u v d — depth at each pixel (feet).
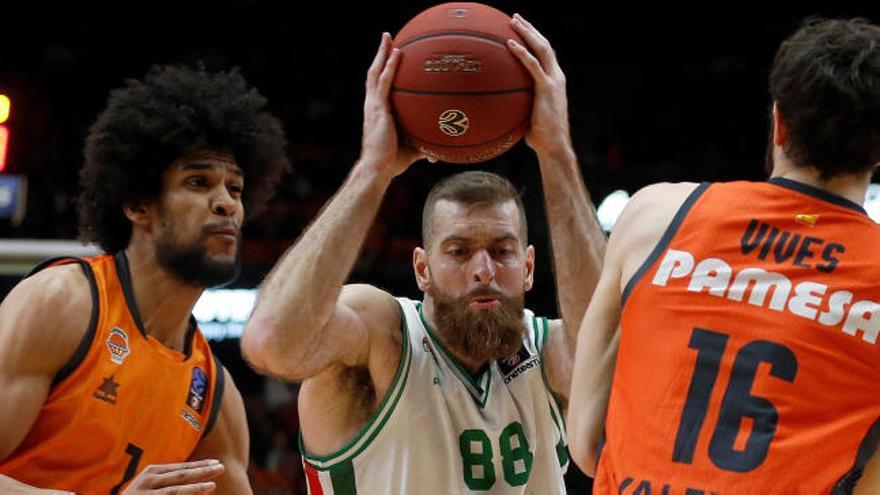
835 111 13.83
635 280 14.39
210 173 21.33
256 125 22.85
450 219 20.02
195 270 20.76
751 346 13.42
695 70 92.94
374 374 20.43
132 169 21.01
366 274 74.49
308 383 20.77
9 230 75.56
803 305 13.50
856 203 14.26
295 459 69.10
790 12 94.07
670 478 13.17
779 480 12.77
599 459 14.49
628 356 14.21
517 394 20.92
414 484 19.98
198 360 21.63
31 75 86.84
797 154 14.28
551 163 19.67
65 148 82.89
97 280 20.42
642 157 87.10
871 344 13.32
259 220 76.84
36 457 19.61
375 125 19.10
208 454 21.86
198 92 22.00
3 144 61.16
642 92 92.53
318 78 91.45
